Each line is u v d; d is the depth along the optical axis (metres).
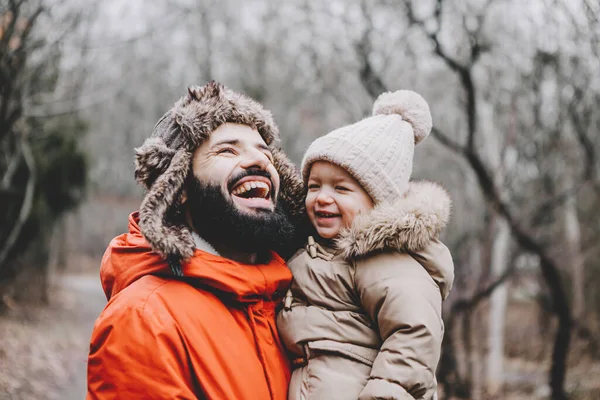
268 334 1.97
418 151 11.91
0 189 7.43
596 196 12.65
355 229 1.98
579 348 10.32
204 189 1.92
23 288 14.85
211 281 1.84
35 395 7.02
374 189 2.07
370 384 1.82
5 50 5.21
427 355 1.82
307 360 1.97
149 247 1.93
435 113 9.24
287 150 14.12
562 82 6.49
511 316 14.66
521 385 9.89
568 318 6.79
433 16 6.25
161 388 1.67
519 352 12.34
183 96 2.09
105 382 1.71
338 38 7.62
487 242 8.17
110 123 23.34
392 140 2.14
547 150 7.56
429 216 1.97
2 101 5.44
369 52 7.09
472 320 8.66
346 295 2.02
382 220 1.94
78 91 7.43
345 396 1.85
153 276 1.89
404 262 1.97
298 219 2.29
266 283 1.98
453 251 8.52
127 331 1.72
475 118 6.56
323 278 2.04
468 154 6.66
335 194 2.11
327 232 2.12
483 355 8.80
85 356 9.85
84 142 14.63
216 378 1.74
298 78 12.59
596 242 12.98
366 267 1.98
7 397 6.72
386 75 7.62
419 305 1.86
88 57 6.82
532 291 12.13
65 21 5.82
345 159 2.07
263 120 2.12
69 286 21.97
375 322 1.96
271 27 11.66
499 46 6.90
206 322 1.81
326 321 1.97
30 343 9.71
